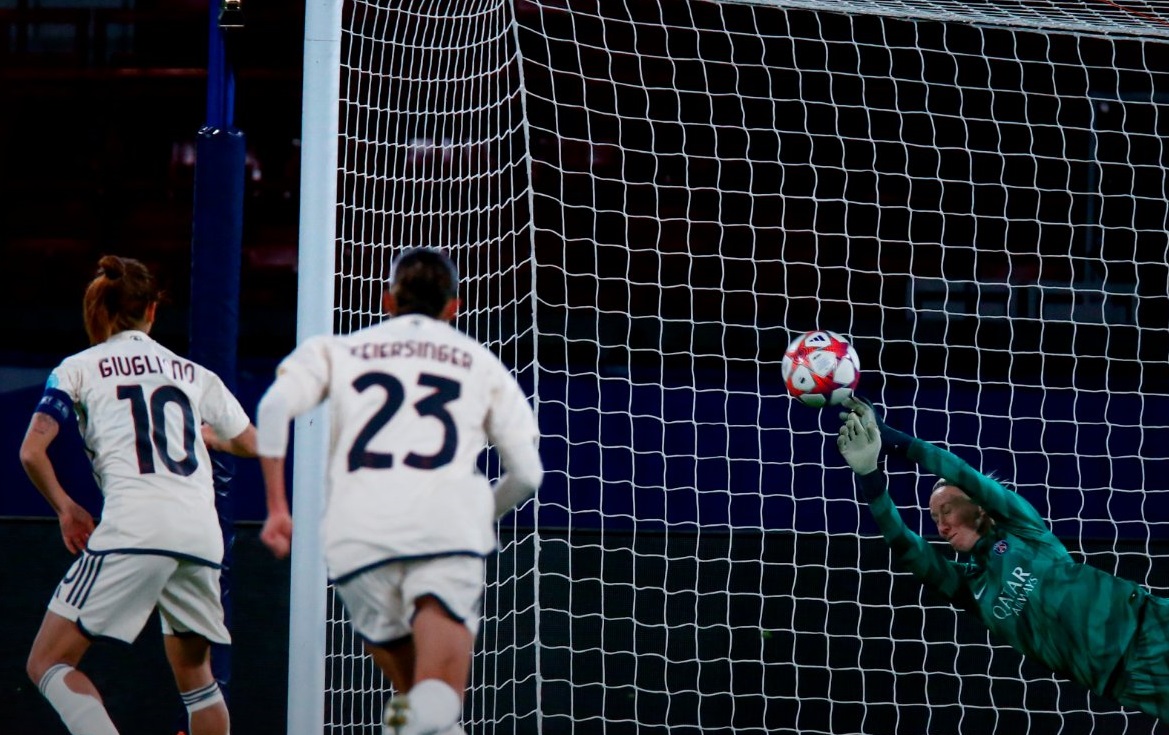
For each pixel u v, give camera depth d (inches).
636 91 1112.8
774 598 848.9
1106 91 1131.9
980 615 596.4
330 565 406.0
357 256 1035.9
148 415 541.6
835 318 1061.1
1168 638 573.6
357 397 414.3
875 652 834.2
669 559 853.8
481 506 412.2
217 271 641.6
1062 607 578.6
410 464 405.4
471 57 1095.6
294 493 614.2
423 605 399.5
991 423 917.2
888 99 1127.6
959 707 823.1
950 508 600.4
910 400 926.4
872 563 861.8
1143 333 1051.3
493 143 1074.7
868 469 597.6
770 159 1114.7
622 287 1053.2
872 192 1112.8
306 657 606.2
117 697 761.6
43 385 895.7
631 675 824.9
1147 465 909.8
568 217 1076.5
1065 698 817.5
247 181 1078.4
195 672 561.9
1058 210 1116.5
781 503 886.4
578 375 893.2
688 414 896.9
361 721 730.2
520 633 825.5
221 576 634.2
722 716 820.0
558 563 845.2
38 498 869.8
